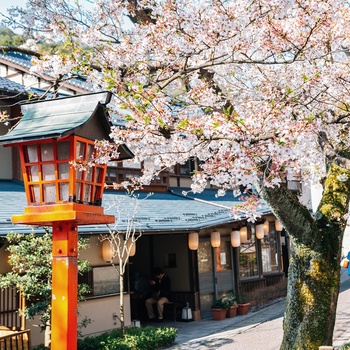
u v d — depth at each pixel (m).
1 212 10.05
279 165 5.46
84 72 6.49
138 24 7.01
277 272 18.66
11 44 8.27
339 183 6.96
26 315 8.35
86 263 9.44
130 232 11.24
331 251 6.55
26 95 12.09
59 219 3.60
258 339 10.92
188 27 6.18
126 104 5.54
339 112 7.86
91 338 10.23
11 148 13.16
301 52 6.43
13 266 9.21
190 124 5.38
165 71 6.97
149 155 6.18
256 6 6.04
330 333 6.48
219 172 5.94
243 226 15.89
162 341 10.56
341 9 7.14
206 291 15.18
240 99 8.05
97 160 4.13
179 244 15.25
